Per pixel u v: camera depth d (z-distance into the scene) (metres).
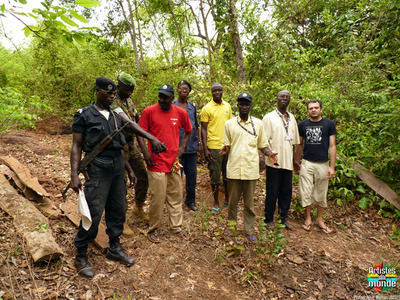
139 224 3.72
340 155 4.98
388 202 4.62
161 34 13.45
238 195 3.55
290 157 3.81
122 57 9.95
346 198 4.76
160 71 8.68
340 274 3.21
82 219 2.49
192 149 4.20
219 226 3.92
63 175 4.83
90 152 2.57
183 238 3.53
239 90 6.34
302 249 3.58
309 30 9.26
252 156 3.42
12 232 2.99
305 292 2.91
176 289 2.73
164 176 3.30
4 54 8.50
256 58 7.97
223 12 9.07
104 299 2.44
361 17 6.99
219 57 8.16
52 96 8.09
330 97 5.41
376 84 5.73
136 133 2.82
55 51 7.85
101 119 2.59
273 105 6.48
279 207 4.04
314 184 4.03
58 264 2.72
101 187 2.63
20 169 4.09
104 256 3.01
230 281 2.95
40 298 2.32
